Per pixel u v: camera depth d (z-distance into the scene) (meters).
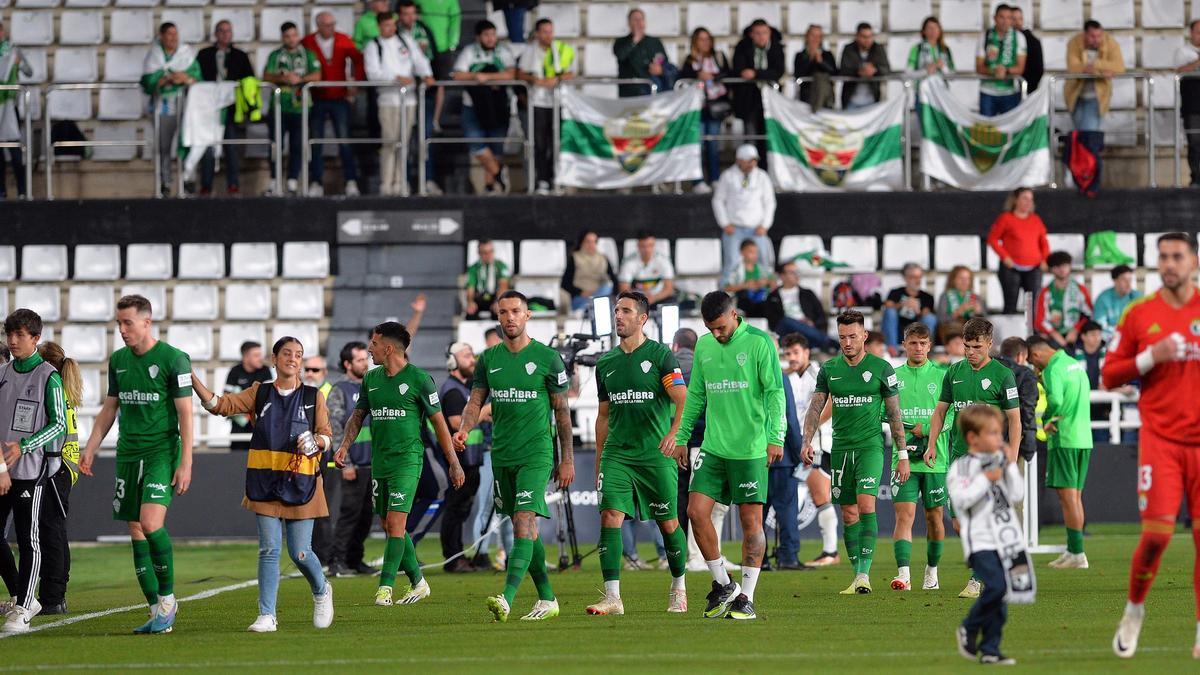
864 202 70.75
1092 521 60.56
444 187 77.25
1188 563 46.59
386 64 71.81
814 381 48.38
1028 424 39.56
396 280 70.44
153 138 72.88
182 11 81.88
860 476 38.53
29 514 32.66
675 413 32.41
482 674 23.80
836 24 81.38
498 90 71.75
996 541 23.98
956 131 71.00
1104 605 34.62
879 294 69.69
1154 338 25.09
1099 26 72.56
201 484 59.53
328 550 48.88
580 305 66.25
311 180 73.62
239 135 74.06
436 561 53.22
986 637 24.42
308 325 69.62
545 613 32.91
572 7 81.81
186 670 24.80
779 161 70.81
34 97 79.06
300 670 24.64
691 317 67.00
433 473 47.59
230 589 42.94
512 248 72.00
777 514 47.28
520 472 32.44
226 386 60.97
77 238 72.06
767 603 35.97
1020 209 66.94
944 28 81.44
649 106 70.31
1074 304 65.31
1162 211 71.25
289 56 72.56
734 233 68.25
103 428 30.61
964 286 65.62
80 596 41.09
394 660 25.83
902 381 40.72
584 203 71.06
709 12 81.50
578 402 60.00
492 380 32.72
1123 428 63.22
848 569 47.34
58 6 82.31
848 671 23.64
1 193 74.88
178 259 73.31
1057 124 77.62
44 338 70.12
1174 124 73.56
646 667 24.44
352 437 37.03
